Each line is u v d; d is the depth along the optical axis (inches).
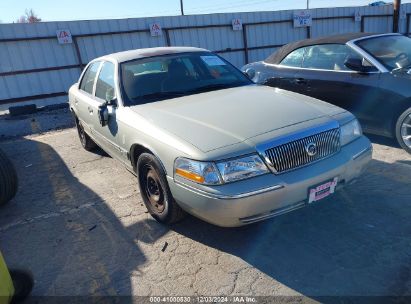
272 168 101.7
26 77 450.3
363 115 188.4
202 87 157.3
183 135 110.9
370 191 142.5
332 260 105.7
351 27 649.0
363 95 184.2
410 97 165.8
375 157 175.8
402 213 125.4
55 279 110.2
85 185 179.2
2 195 155.6
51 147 254.8
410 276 96.0
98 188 173.9
